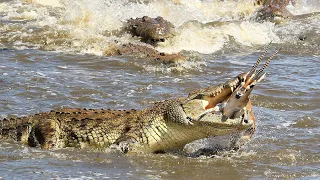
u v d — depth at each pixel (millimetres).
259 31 72125
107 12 75312
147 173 30766
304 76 53875
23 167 30453
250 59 61719
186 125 32938
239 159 33500
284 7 84250
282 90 48094
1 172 29516
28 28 69750
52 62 56469
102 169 30938
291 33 73812
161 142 33906
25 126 35625
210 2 92250
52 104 42844
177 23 82875
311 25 76938
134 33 69500
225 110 32031
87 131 34719
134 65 56219
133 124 34469
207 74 54625
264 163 32906
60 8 83938
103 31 70312
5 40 64875
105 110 36250
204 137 33344
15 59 56781
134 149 33656
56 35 66250
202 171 31516
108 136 34531
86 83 48875
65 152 33562
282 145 35875
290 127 39438
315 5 93562
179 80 51625
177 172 31172
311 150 35000
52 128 34781
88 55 59812
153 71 54688
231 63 59406
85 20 72875
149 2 88000
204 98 33062
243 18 85062
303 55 64000
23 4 85688
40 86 47000
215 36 69812
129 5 86750
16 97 44000
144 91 47438
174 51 64312
